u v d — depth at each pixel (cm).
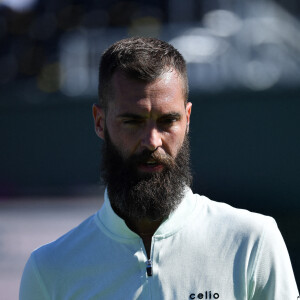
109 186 847
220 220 845
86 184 4531
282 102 4178
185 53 4394
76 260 847
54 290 848
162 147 810
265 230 832
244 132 4212
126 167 819
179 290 809
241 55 4400
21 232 3253
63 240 873
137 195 810
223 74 4297
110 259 837
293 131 4172
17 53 4753
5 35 4800
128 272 827
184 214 844
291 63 4331
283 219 3803
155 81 796
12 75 4725
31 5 4825
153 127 802
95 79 4562
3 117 4634
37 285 861
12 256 2906
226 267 816
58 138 4572
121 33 4644
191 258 823
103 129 883
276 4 4738
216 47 4422
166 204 815
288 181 4162
